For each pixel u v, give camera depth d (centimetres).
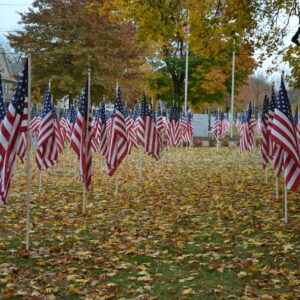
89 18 4116
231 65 4741
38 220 1135
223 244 902
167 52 4962
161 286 691
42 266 776
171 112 2575
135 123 2402
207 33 1744
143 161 2584
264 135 1594
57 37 4206
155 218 1152
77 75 4169
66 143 3850
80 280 700
